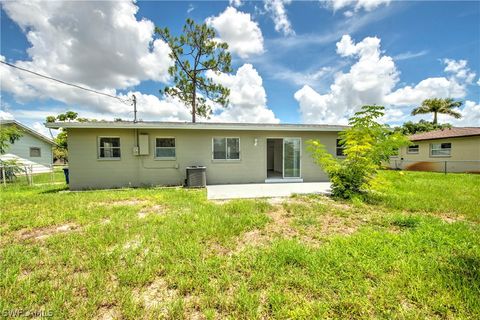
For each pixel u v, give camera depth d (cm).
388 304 178
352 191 614
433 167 1438
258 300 185
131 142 859
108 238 313
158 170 882
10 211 464
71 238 315
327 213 451
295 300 185
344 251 268
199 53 1512
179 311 173
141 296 194
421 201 538
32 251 280
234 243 302
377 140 611
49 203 538
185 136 898
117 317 170
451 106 2239
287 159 971
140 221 392
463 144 1273
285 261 246
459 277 213
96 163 837
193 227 358
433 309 175
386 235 319
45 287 204
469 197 584
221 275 221
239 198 616
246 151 940
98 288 203
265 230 356
